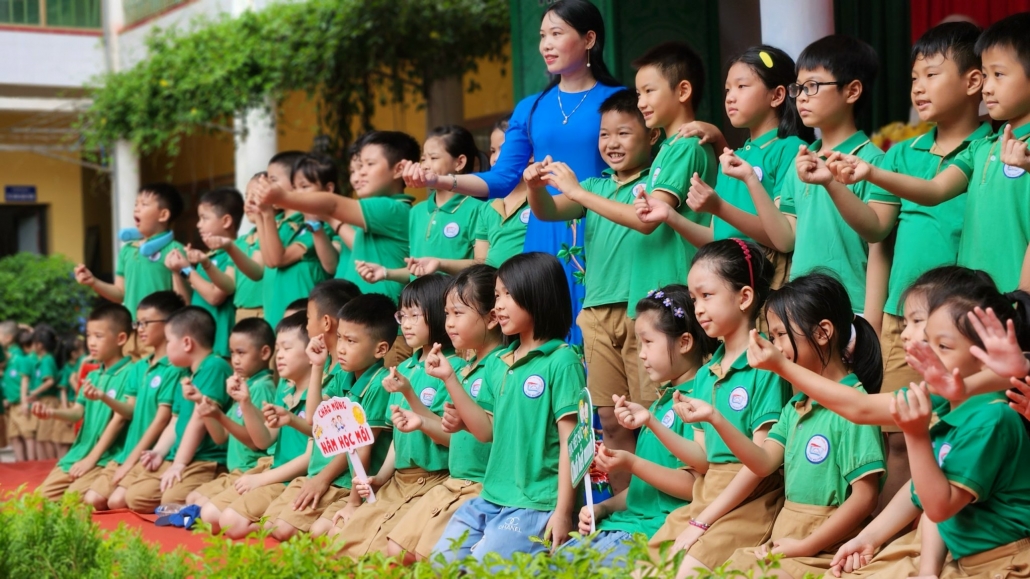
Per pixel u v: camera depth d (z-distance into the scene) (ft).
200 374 27.55
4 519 15.71
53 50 61.93
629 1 30.14
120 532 16.47
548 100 22.36
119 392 30.53
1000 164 16.24
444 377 18.92
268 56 45.73
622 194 20.72
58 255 67.87
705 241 19.02
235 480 25.12
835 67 18.33
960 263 16.60
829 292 15.44
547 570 12.71
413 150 27.07
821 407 15.65
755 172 19.86
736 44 31.83
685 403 15.55
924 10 37.27
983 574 12.99
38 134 68.18
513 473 18.72
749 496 16.26
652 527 17.51
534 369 18.76
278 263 28.25
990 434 12.92
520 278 18.79
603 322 20.54
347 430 20.98
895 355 17.17
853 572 14.40
